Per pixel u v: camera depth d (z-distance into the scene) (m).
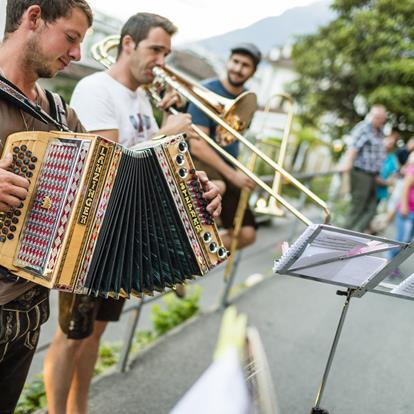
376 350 4.00
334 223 7.82
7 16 1.72
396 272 1.92
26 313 1.82
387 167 7.59
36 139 1.64
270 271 6.32
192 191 1.91
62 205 1.62
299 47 14.35
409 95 12.43
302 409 3.08
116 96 2.46
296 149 14.73
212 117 2.45
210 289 5.78
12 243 1.65
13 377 1.95
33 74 1.75
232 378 0.94
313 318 4.54
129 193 1.75
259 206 3.66
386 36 12.90
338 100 14.11
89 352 2.59
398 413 3.13
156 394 3.13
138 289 1.87
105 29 4.57
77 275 1.66
